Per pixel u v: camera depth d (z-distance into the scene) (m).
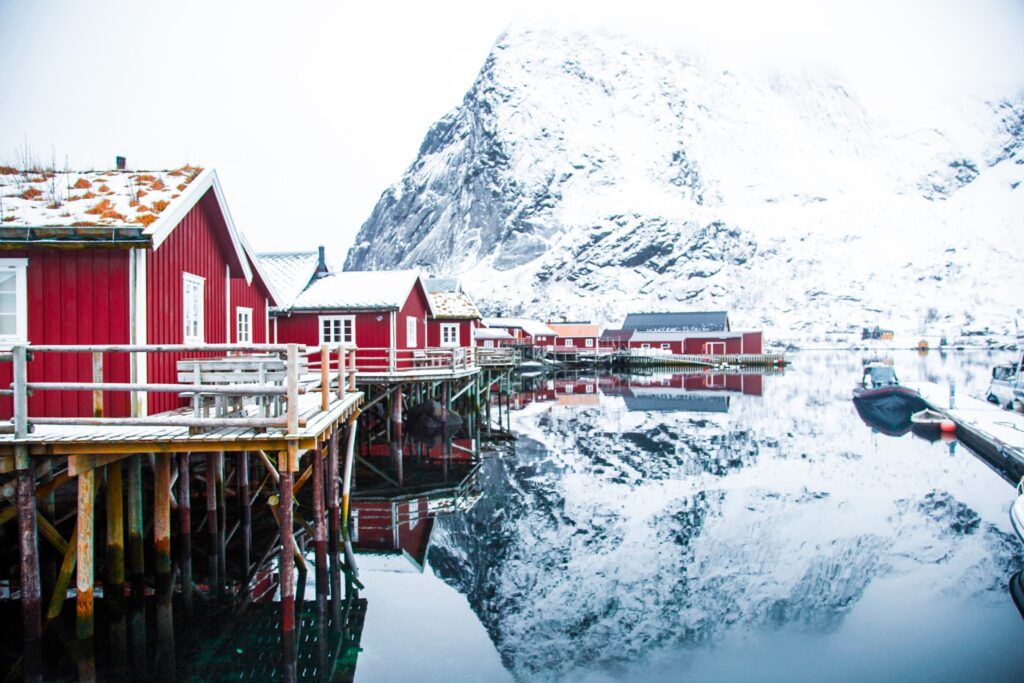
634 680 9.72
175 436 9.33
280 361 10.39
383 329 26.44
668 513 18.02
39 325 11.34
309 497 18.66
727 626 11.44
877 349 151.00
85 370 11.34
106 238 11.16
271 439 9.30
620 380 67.50
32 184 12.94
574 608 12.14
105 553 12.77
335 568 13.79
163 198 12.55
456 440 29.28
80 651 9.64
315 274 29.62
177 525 15.53
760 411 40.41
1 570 12.39
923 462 24.73
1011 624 11.42
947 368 84.88
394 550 15.12
